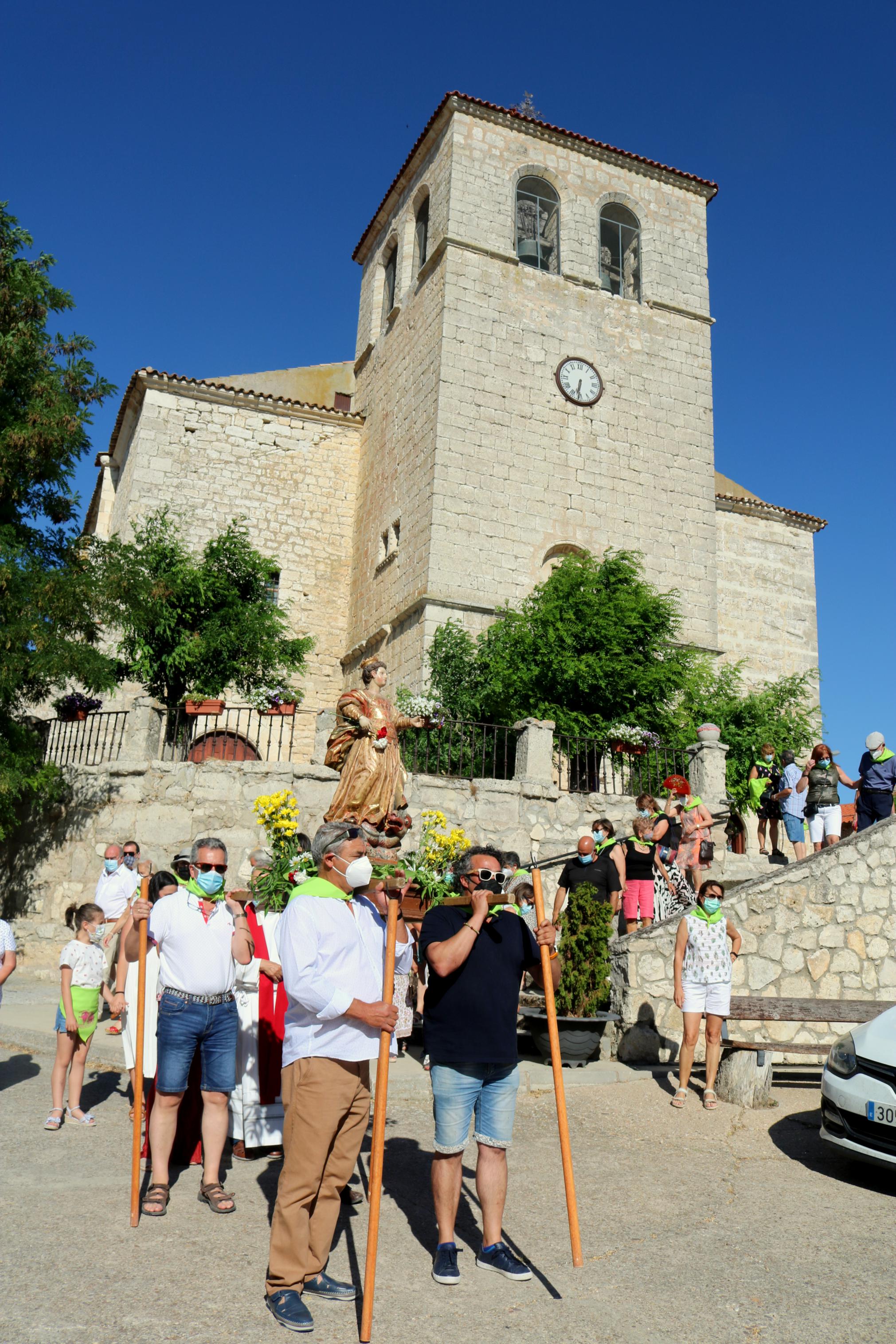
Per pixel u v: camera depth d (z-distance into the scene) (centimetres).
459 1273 415
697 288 2467
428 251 2336
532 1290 411
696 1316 395
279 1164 570
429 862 900
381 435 2423
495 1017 425
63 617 1345
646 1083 805
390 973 416
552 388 2195
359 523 2481
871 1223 516
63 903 1271
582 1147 631
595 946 855
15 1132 618
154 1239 447
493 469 2086
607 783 1530
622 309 2341
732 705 2048
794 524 2777
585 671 1652
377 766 827
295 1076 403
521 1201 524
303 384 2866
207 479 2397
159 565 1862
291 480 2488
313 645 2030
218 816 1245
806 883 977
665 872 1138
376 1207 376
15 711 1410
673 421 2323
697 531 2275
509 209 2264
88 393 1452
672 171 2478
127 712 1358
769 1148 651
